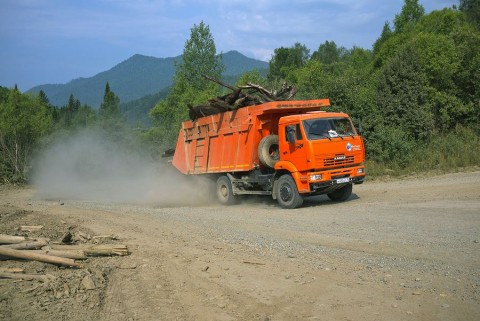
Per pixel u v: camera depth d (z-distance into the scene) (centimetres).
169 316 558
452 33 2756
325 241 924
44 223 1203
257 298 606
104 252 805
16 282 649
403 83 2447
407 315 532
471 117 2525
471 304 554
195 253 839
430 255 766
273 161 1561
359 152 1504
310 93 2539
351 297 595
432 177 1927
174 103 4419
